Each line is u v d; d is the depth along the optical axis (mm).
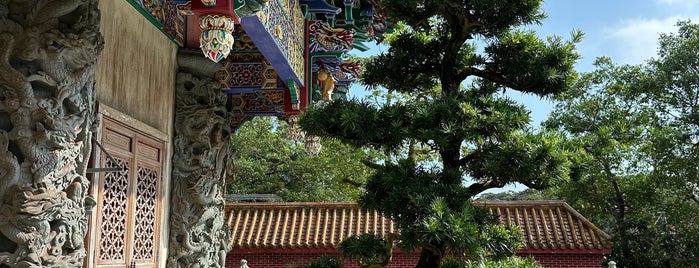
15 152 4953
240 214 18766
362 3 9891
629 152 26203
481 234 6773
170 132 8242
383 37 10141
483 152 7172
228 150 9250
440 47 8250
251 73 9688
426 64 8352
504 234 6934
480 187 7535
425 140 7168
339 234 17812
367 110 7383
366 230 18016
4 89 4930
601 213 28312
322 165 29641
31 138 4953
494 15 7746
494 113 7129
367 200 7367
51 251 5113
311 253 17641
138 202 7418
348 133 7512
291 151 30844
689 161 24703
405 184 7227
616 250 25000
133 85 7199
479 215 7105
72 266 5375
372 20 9938
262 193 29922
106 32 6582
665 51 28094
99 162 6355
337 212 18891
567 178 7000
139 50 7355
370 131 7246
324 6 9461
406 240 6695
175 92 8406
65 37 5188
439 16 8078
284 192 29703
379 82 8445
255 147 30844
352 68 10906
